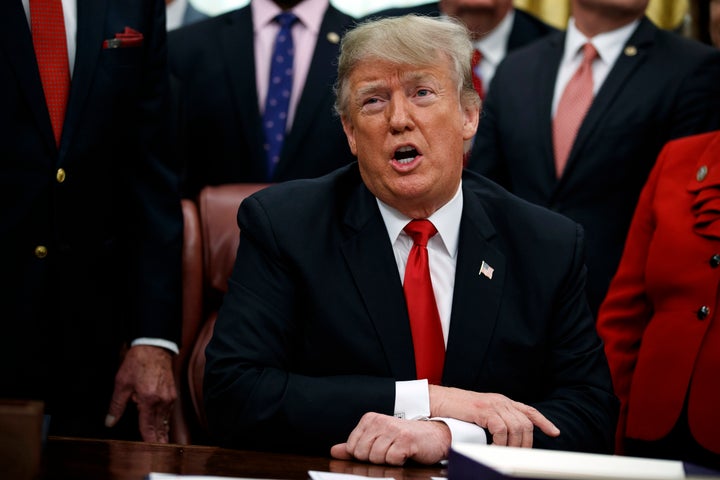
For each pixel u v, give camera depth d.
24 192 2.34
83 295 2.44
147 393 2.57
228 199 2.91
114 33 2.47
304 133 3.36
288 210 2.29
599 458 1.61
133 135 2.59
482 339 2.20
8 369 2.33
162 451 1.90
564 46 3.52
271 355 2.18
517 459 1.56
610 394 2.26
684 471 1.62
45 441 1.82
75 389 2.44
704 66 3.32
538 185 3.35
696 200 2.73
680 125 3.29
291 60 3.49
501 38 4.02
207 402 2.17
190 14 4.40
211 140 3.45
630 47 3.39
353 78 2.21
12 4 2.33
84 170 2.41
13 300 2.33
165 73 2.64
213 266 2.86
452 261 2.28
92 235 2.46
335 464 1.90
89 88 2.41
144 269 2.60
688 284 2.70
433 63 2.18
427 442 1.94
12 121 2.32
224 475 1.69
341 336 2.18
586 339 2.29
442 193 2.23
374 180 2.22
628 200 3.30
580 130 3.33
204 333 2.81
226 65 3.48
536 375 2.25
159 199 2.62
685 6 4.45
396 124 2.15
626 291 2.89
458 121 2.23
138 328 2.59
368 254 2.24
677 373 2.66
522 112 3.46
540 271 2.28
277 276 2.23
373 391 2.06
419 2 4.76
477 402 2.04
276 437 2.05
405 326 2.19
